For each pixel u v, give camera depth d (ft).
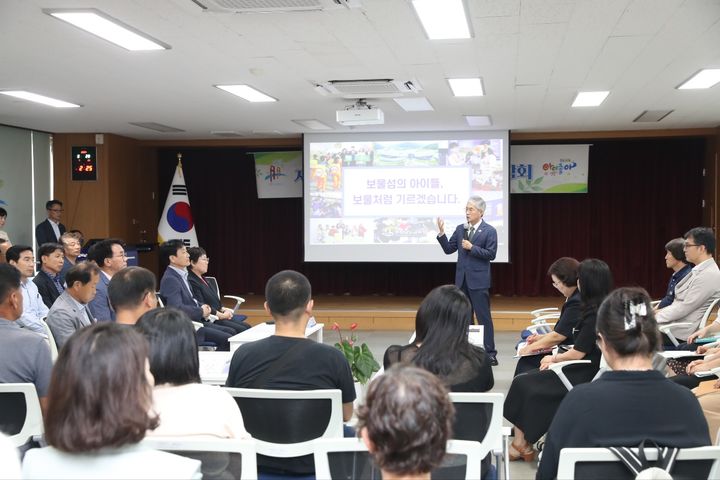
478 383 7.85
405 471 3.67
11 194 26.99
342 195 29.37
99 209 29.14
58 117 24.85
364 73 17.48
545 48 14.90
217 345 18.03
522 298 32.89
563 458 5.28
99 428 4.08
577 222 32.71
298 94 20.39
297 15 12.40
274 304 7.89
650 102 22.06
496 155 28.55
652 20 12.76
